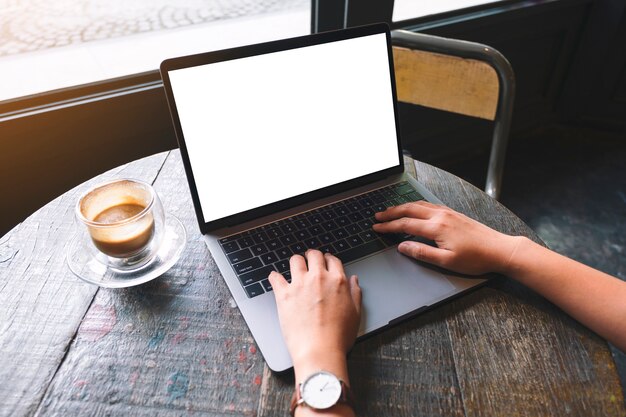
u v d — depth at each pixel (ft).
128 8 4.72
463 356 1.66
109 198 2.00
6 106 3.23
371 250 2.05
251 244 2.03
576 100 6.91
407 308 1.78
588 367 1.65
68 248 2.04
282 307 1.70
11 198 3.47
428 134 5.95
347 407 1.44
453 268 1.92
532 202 5.74
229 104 2.02
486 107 2.99
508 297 1.90
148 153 3.88
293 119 2.18
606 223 5.48
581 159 6.51
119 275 1.88
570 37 6.42
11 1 4.20
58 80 3.59
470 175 6.11
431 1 5.27
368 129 2.40
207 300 1.84
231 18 4.83
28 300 1.79
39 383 1.52
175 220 2.21
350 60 2.27
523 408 1.52
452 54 2.95
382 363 1.63
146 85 3.67
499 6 5.56
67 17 4.40
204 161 2.01
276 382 1.56
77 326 1.71
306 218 2.20
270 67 2.08
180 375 1.57
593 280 1.81
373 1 4.22
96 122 3.51
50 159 3.46
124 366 1.59
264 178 2.16
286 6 5.12
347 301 1.71
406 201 2.36
